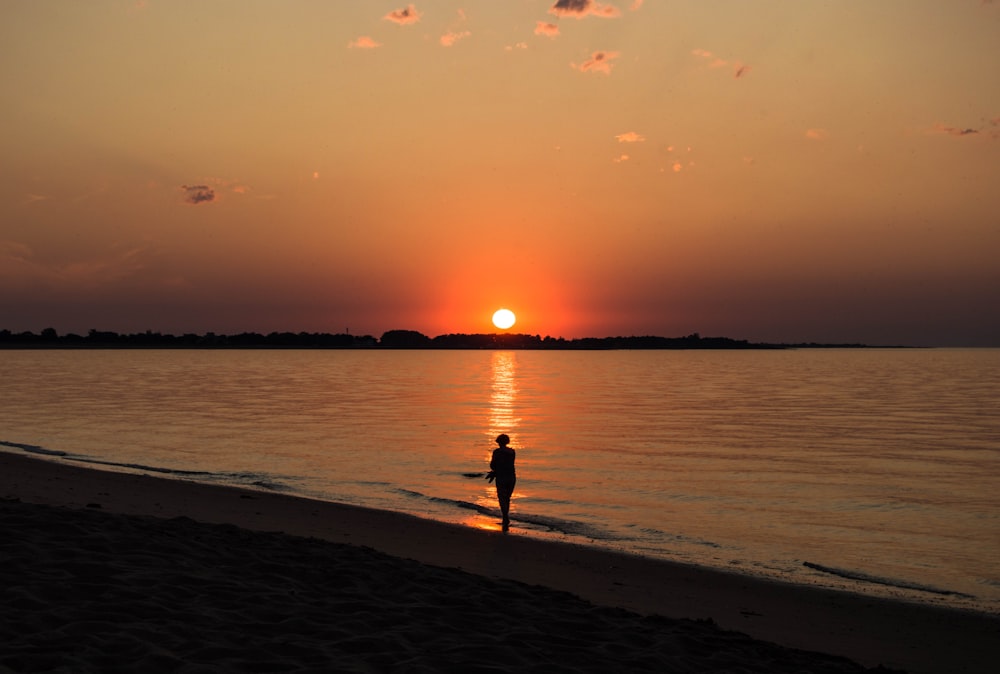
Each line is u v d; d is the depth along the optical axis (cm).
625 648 714
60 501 1567
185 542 1003
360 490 2203
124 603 689
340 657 604
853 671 757
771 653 784
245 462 2733
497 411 5403
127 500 1695
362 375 12169
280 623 679
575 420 4756
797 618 1089
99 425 3972
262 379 10088
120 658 558
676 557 1501
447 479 2455
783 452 3325
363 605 773
